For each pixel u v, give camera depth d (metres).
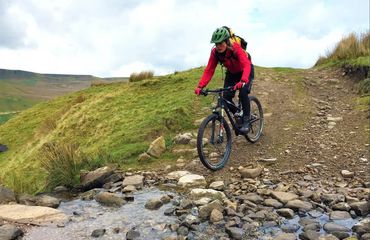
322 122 9.62
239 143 8.57
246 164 7.42
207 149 8.20
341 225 4.64
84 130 13.38
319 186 6.14
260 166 7.25
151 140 9.56
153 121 10.45
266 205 5.38
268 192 5.80
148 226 4.85
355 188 5.92
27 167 11.77
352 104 10.98
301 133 8.95
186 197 5.90
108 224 4.98
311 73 15.48
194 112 11.01
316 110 10.73
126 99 15.87
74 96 24.41
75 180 7.12
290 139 8.62
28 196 6.04
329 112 10.47
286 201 5.42
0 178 11.41
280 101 11.77
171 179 6.86
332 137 8.51
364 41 16.36
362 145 7.89
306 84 13.78
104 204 5.81
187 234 4.54
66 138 13.26
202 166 7.45
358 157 7.32
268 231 4.55
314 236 4.24
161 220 5.02
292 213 4.99
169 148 8.71
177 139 8.97
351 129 8.93
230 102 7.46
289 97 12.22
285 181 6.48
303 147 8.08
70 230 4.80
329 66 16.05
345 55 16.39
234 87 6.68
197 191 5.87
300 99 11.95
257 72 16.38
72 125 14.45
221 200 5.63
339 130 8.95
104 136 11.05
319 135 8.71
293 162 7.36
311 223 4.66
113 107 15.08
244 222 4.78
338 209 5.11
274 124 9.76
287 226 4.62
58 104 23.77
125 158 8.41
